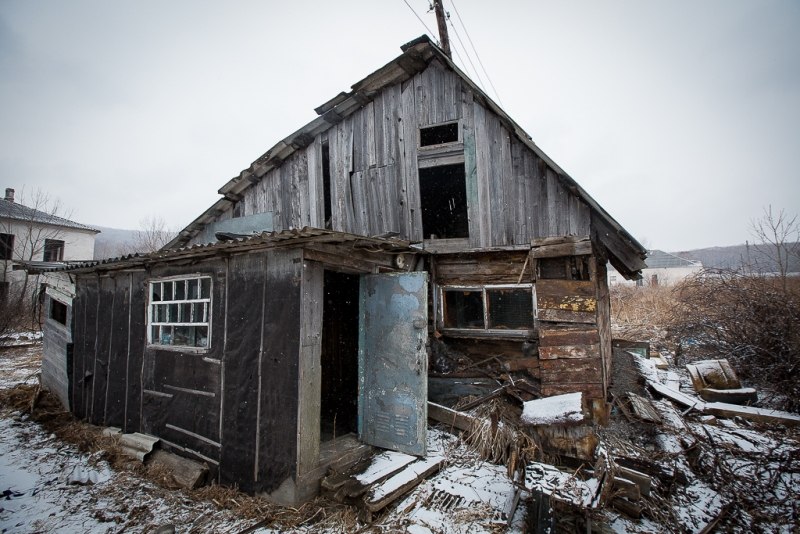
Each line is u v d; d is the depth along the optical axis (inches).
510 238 246.7
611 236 222.8
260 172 347.9
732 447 196.7
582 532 125.7
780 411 234.8
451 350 262.1
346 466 178.2
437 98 275.7
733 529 137.6
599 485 149.4
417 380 186.5
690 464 180.2
